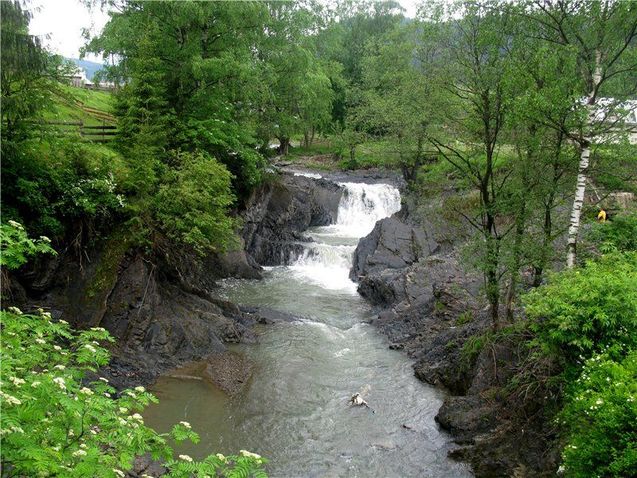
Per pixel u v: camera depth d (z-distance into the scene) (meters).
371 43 46.38
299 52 30.20
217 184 19.22
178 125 22.34
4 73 13.51
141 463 10.35
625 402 7.65
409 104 15.97
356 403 14.24
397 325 19.72
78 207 15.72
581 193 13.52
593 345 10.28
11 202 14.43
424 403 14.41
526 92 12.63
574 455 8.05
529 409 11.76
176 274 19.84
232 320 19.22
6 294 13.79
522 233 14.10
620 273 10.62
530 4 13.22
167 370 15.32
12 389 6.01
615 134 13.68
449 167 17.22
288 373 15.93
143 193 17.64
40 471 5.28
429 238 26.41
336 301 23.22
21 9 12.92
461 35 14.02
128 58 24.39
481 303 18.50
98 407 6.05
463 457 11.71
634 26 12.65
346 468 11.52
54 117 19.50
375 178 41.03
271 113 32.22
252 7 23.08
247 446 12.17
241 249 26.09
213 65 22.28
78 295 15.59
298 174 40.56
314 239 30.78
